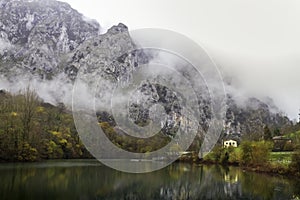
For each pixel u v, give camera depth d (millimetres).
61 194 24422
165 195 27031
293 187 32688
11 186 26203
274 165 45625
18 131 49656
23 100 57688
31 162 49000
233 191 30125
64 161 52469
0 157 46188
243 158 55469
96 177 33906
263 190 30609
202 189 30875
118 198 24719
